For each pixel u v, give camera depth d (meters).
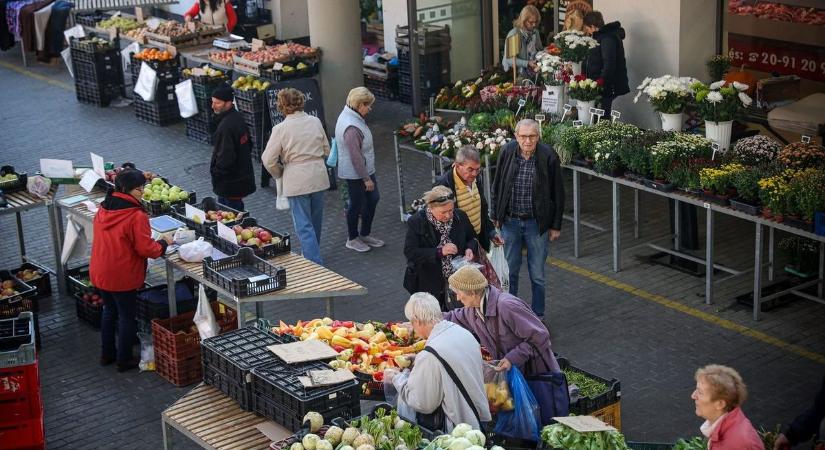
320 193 13.18
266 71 18.34
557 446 7.33
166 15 27.77
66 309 13.02
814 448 8.12
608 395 8.58
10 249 14.90
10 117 21.31
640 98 16.44
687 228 13.43
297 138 12.79
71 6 25.30
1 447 9.45
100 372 11.45
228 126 13.41
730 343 11.29
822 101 15.05
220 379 8.62
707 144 12.55
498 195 11.53
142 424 10.38
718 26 16.00
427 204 10.33
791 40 15.56
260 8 24.80
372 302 12.76
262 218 15.68
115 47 21.67
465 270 8.41
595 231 14.48
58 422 10.47
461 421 7.64
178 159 18.44
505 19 20.41
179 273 13.97
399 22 21.77
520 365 8.20
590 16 15.55
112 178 13.12
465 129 14.38
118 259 10.95
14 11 25.67
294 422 7.83
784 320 11.73
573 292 12.70
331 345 8.92
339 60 19.00
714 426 6.96
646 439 9.59
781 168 11.48
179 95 19.08
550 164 11.31
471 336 7.77
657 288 12.69
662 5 15.79
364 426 7.35
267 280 10.16
